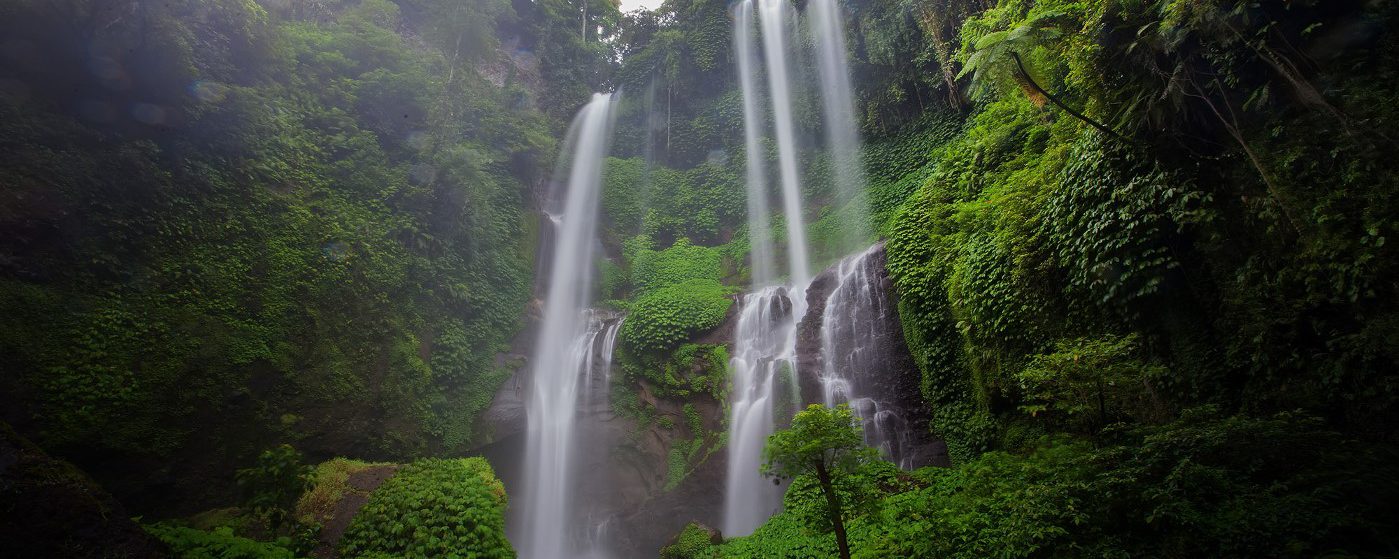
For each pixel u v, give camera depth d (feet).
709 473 46.70
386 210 48.01
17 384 27.04
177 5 38.86
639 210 82.89
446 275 50.78
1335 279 18.44
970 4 58.13
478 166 55.67
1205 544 14.53
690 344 54.39
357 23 57.16
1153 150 23.79
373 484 31.63
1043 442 21.95
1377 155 17.84
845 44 78.64
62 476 19.17
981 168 42.47
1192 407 20.45
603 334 59.26
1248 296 20.95
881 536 25.43
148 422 30.53
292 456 25.17
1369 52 18.58
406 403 43.70
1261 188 20.90
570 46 94.58
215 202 37.96
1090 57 24.91
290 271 39.81
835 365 49.73
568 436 54.24
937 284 41.39
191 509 31.01
